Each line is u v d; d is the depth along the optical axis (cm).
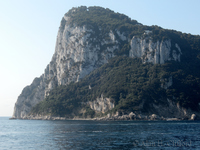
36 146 7538
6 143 8300
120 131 10750
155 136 9069
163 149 6719
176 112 19438
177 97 19725
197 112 19438
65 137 9206
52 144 7775
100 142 7888
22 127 15088
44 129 12838
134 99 19300
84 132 10669
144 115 18775
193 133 9856
